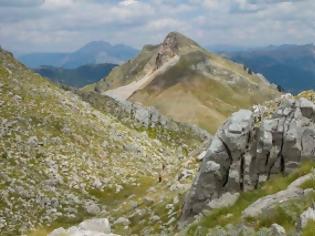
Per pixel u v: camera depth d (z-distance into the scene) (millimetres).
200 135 131250
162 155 91938
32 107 83062
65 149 73812
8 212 53844
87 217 56969
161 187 56812
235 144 34188
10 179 60500
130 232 42375
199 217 31141
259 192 30266
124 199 62625
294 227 21438
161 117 131500
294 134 32375
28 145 70625
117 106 131375
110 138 85500
